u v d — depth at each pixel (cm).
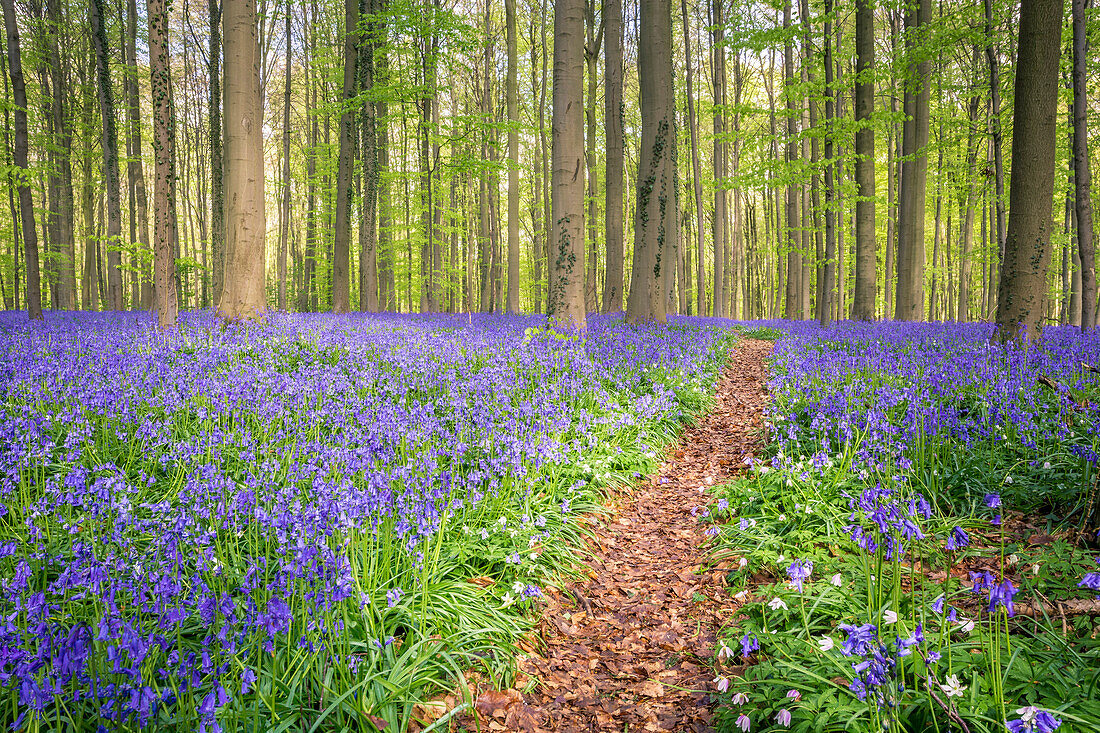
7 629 232
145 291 3606
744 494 582
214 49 2323
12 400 620
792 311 3406
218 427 594
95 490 361
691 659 380
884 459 552
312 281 4006
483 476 496
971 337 1263
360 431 538
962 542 287
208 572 332
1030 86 982
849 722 263
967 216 2794
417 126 2186
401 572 395
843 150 2039
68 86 2833
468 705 322
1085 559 372
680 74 3522
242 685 251
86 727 242
